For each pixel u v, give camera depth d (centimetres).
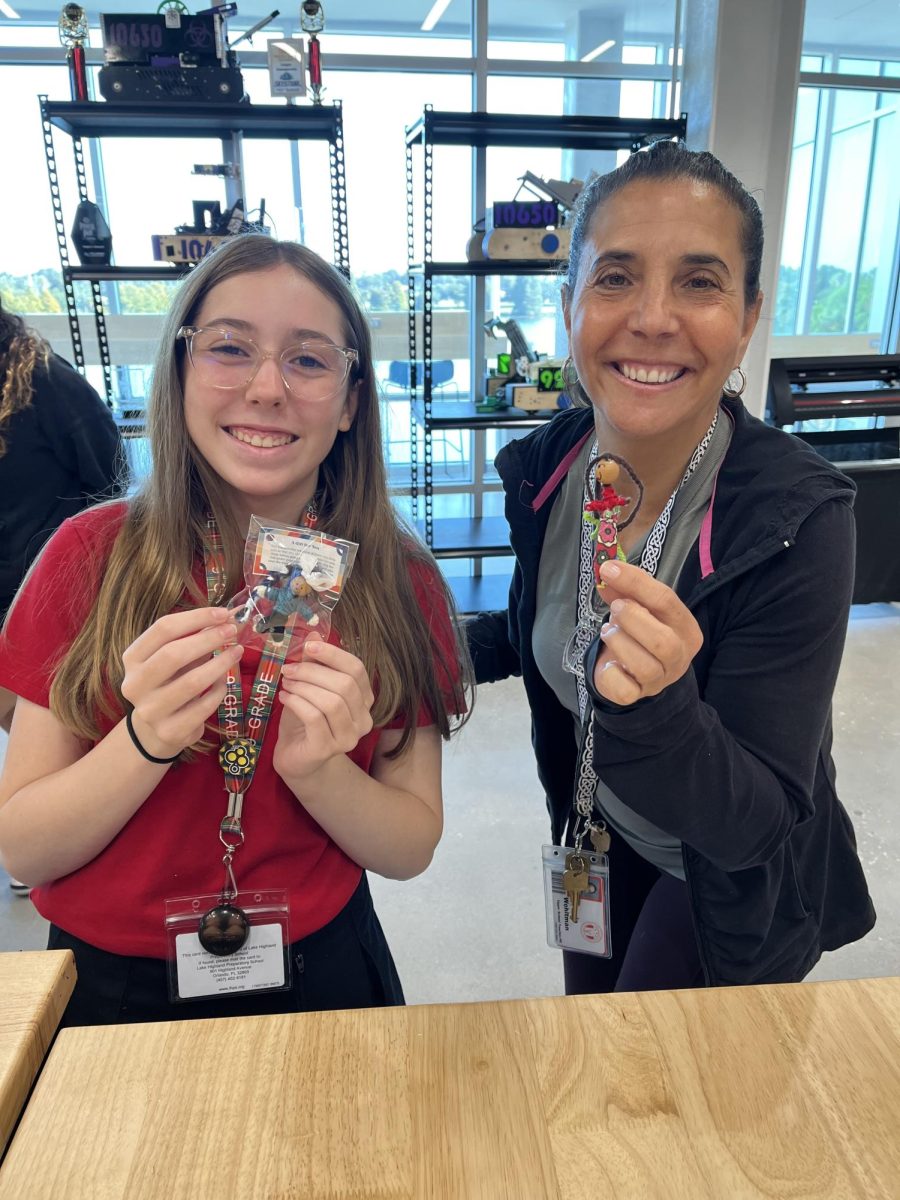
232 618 76
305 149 383
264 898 92
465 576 445
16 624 92
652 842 111
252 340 87
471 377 457
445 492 453
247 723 90
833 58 468
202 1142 55
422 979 181
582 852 112
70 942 94
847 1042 63
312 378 90
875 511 363
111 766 82
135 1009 92
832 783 107
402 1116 57
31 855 87
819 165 491
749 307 95
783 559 86
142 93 289
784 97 377
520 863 219
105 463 176
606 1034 64
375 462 103
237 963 90
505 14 400
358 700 80
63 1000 65
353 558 87
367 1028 64
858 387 390
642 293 87
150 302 443
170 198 378
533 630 117
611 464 85
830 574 85
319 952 97
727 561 89
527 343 389
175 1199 51
